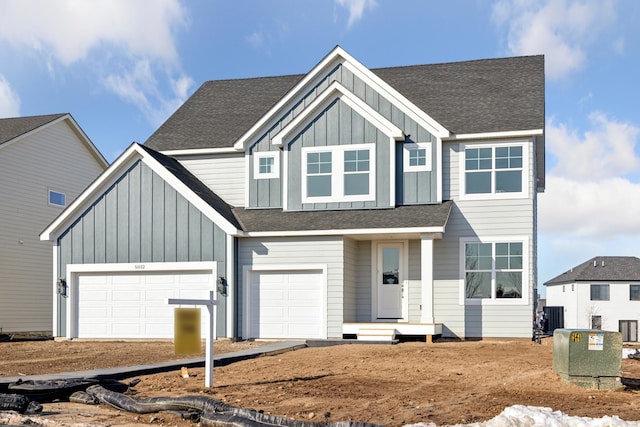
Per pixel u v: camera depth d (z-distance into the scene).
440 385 11.33
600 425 7.84
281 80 27.72
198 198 21.06
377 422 8.63
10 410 9.76
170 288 21.45
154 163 21.53
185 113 26.17
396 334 19.89
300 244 20.62
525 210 20.48
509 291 20.47
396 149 21.38
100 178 21.89
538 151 23.64
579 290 65.06
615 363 10.84
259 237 20.91
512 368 13.23
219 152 23.38
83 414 9.66
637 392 10.55
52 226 22.19
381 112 21.66
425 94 23.56
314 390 10.95
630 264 65.75
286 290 20.77
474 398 10.07
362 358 15.14
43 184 29.59
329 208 21.58
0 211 27.19
